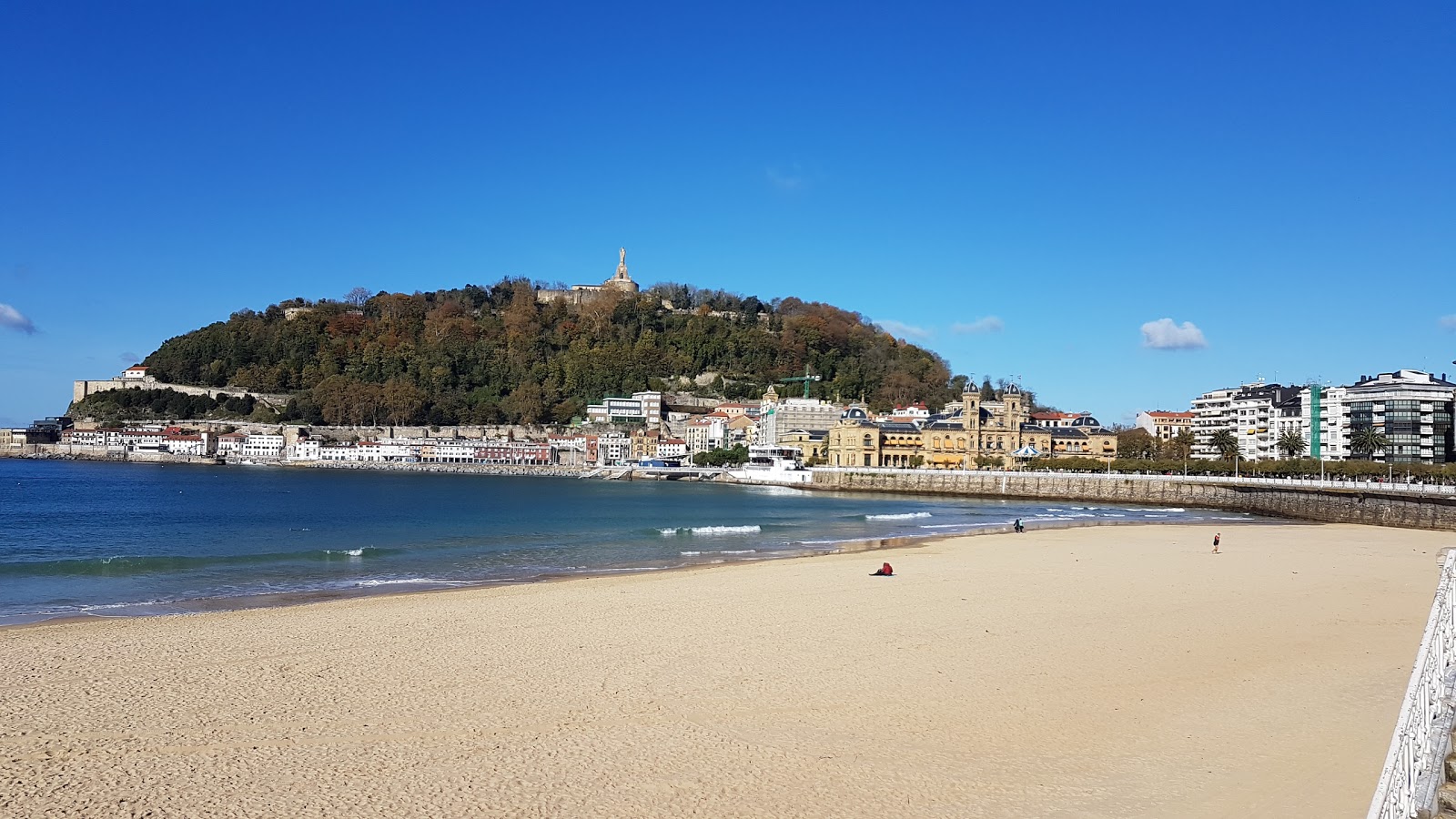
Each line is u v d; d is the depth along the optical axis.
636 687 34.06
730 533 107.19
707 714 31.05
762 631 43.88
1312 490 143.62
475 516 140.38
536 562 76.44
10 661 36.91
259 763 26.30
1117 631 44.53
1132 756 27.52
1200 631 44.69
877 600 52.81
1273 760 27.23
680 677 35.47
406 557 80.19
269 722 29.78
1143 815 23.44
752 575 63.78
